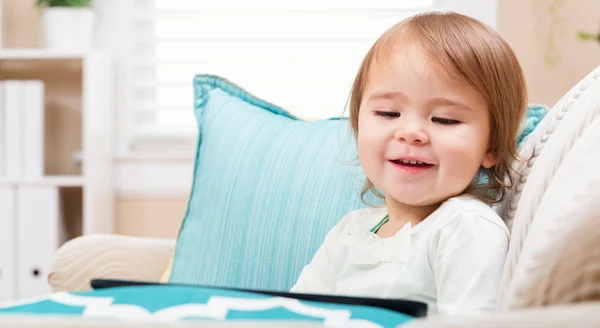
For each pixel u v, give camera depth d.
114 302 0.58
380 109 0.80
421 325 0.33
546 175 0.64
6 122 2.27
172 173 2.51
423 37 0.79
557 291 0.45
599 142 0.53
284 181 1.10
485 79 0.78
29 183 2.23
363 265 0.81
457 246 0.73
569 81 2.43
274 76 2.52
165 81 2.56
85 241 1.22
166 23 2.56
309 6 2.51
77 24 2.32
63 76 2.54
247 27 2.53
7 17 2.55
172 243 1.27
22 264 2.23
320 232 1.03
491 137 0.80
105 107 2.40
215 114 1.30
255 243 1.08
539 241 0.48
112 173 2.48
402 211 0.84
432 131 0.77
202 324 0.33
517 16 2.44
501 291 0.62
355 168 1.06
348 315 0.54
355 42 2.48
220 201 1.16
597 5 2.41
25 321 0.33
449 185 0.78
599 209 0.45
